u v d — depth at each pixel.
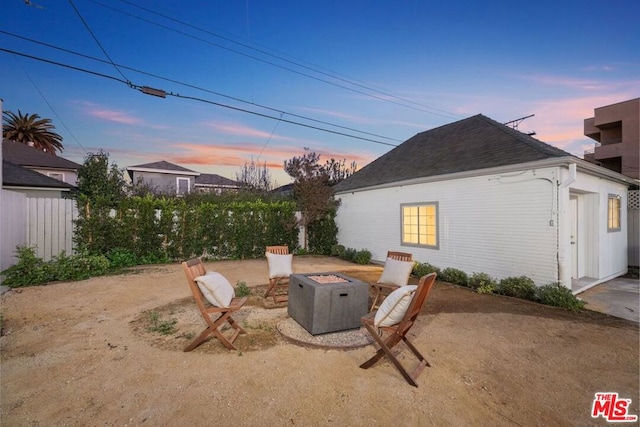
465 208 8.18
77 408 2.53
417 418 2.49
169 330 4.32
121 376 3.05
